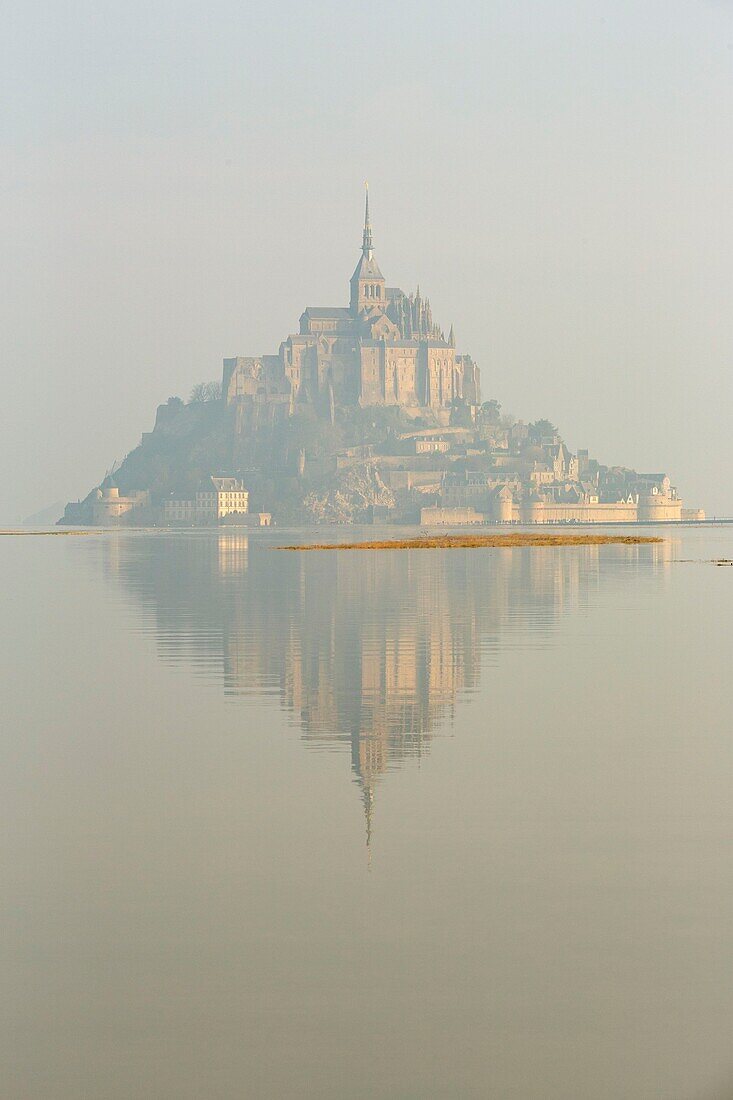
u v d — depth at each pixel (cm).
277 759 12662
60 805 10812
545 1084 5841
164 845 9494
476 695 16825
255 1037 6266
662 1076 5897
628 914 7862
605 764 12300
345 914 7888
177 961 7150
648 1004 6594
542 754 12812
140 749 13250
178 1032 6331
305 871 8769
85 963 7112
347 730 14275
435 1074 5928
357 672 19275
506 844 9431
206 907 8044
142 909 8006
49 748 13325
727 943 7375
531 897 8175
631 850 9256
